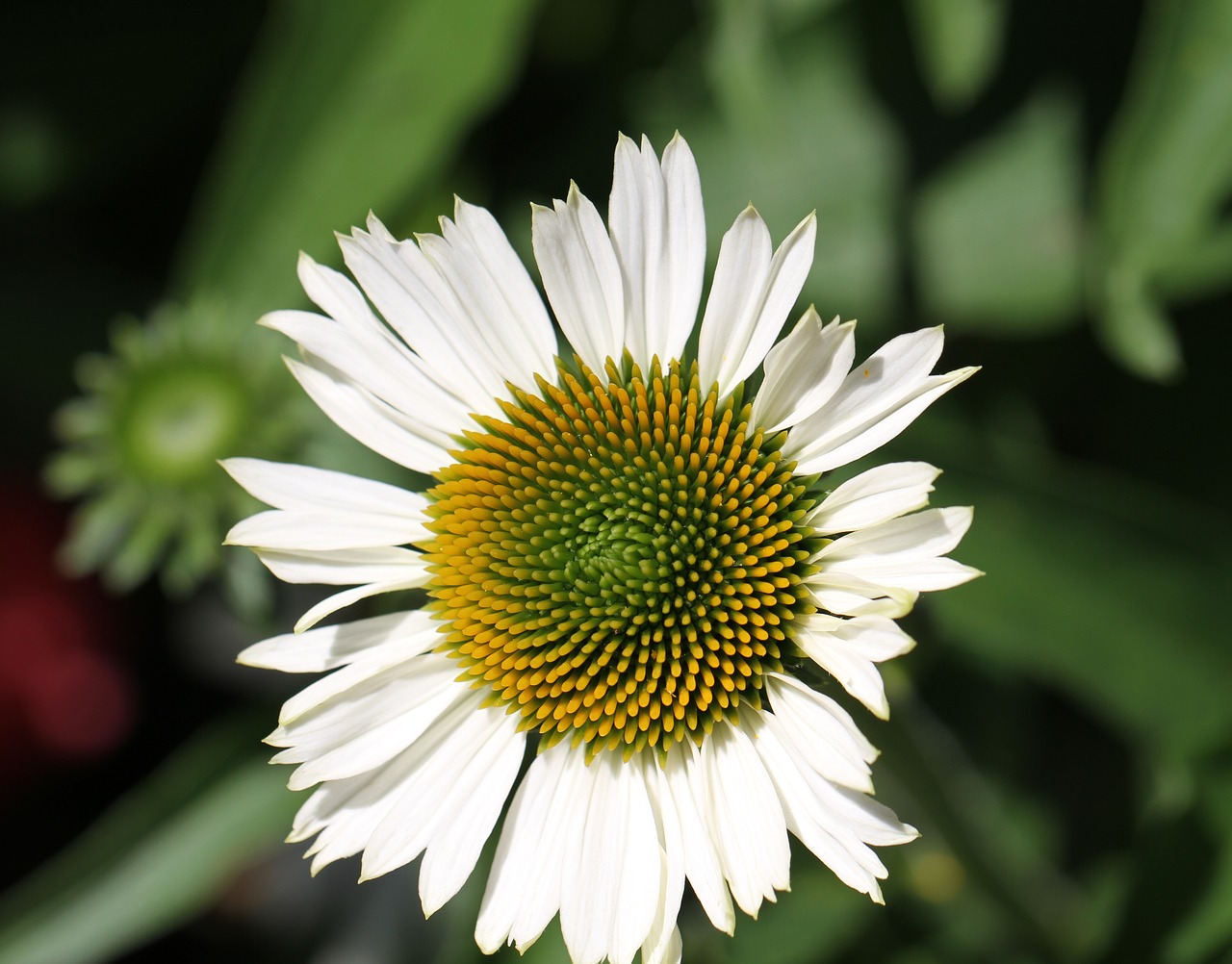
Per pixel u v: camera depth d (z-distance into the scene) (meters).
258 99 0.42
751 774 0.37
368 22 0.42
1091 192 0.42
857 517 0.37
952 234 0.42
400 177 0.42
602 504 0.38
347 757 0.37
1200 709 0.40
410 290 0.38
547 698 0.38
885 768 0.39
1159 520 0.39
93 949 0.41
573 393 0.38
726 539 0.38
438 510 0.38
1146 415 0.42
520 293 0.38
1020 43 0.42
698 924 0.42
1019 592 0.40
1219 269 0.40
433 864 0.37
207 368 0.41
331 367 0.38
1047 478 0.40
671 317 0.37
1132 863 0.41
